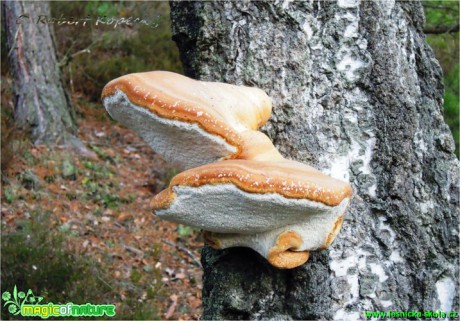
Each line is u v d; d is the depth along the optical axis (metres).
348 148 0.59
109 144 2.76
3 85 2.85
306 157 0.58
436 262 0.61
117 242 1.96
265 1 0.59
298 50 0.59
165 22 3.27
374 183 0.60
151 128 0.52
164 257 1.94
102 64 3.14
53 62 2.72
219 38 0.60
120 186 2.36
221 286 0.58
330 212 0.49
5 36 2.91
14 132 2.43
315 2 0.59
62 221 1.97
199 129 0.49
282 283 0.57
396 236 0.60
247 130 0.52
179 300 1.73
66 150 2.54
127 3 3.12
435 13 1.89
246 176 0.46
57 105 2.66
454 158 0.63
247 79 0.59
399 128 0.60
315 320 0.57
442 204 0.62
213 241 0.55
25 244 1.67
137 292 1.70
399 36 0.62
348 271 0.58
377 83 0.60
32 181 2.16
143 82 0.50
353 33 0.60
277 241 0.51
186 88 0.51
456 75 1.87
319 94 0.59
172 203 0.49
